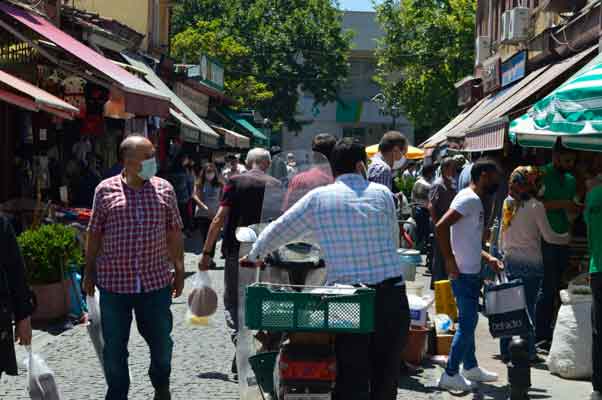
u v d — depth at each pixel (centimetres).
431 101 4456
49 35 1516
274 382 570
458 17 4347
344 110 6625
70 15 1938
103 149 2081
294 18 5559
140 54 2552
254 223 826
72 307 1120
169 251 694
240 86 4628
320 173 668
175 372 860
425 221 1841
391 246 583
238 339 675
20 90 1191
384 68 4756
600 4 1282
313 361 526
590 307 846
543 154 1641
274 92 5522
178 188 2448
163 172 2664
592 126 817
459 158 1419
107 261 661
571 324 852
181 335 1048
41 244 1094
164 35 3303
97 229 667
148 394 771
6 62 1513
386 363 581
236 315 839
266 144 4956
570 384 827
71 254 1124
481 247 795
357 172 596
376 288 569
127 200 662
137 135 676
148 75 2319
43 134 1650
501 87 2169
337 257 570
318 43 5591
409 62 4541
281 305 520
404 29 4581
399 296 579
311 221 577
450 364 800
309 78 5619
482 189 793
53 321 1105
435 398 775
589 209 747
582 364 842
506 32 1988
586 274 887
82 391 774
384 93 4934
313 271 628
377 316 569
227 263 838
